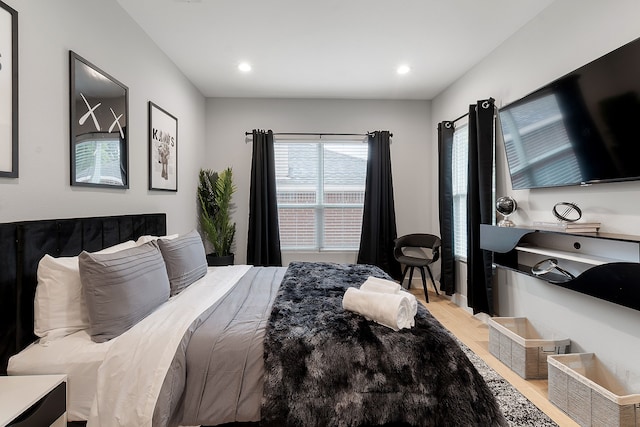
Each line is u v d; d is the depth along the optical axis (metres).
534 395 1.88
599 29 1.86
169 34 2.63
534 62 2.39
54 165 1.61
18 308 1.32
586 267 1.94
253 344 1.31
